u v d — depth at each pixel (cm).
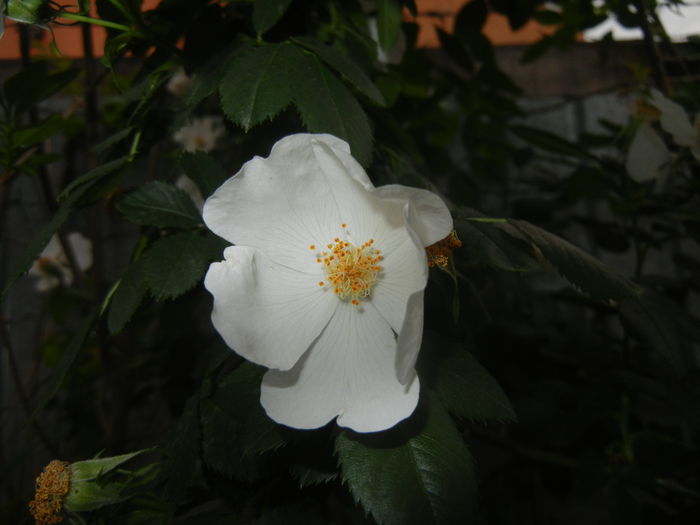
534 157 29
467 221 14
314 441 12
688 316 17
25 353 34
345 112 13
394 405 11
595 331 28
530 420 25
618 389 24
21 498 15
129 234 35
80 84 30
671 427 28
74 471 14
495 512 31
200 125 29
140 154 18
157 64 17
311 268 13
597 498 31
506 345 28
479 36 24
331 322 13
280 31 16
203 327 28
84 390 28
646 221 33
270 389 12
